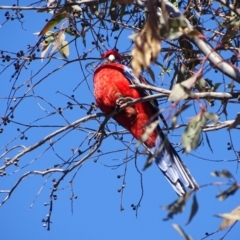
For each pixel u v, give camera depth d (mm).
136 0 9273
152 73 9453
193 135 7512
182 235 6691
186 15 10461
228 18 10023
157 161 10344
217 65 8328
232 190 6816
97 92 11141
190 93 7535
